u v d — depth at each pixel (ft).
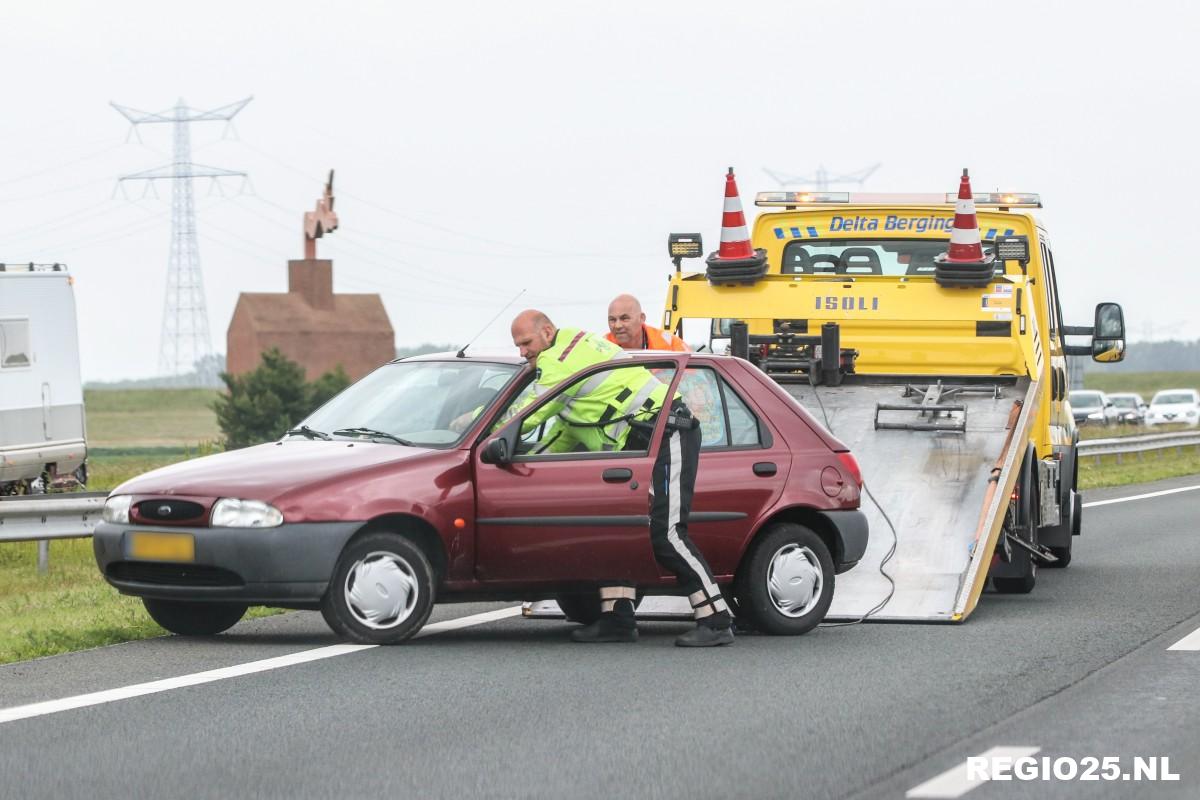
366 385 106.52
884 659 92.63
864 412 126.00
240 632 104.73
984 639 100.48
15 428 255.29
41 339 261.03
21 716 75.56
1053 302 152.56
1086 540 176.24
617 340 121.39
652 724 73.61
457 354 105.70
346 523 93.20
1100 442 328.29
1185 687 83.20
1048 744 69.56
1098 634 102.68
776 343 132.98
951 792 61.16
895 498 116.67
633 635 100.12
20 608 122.01
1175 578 138.10
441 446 97.55
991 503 115.14
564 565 97.71
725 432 102.99
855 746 69.05
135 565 96.07
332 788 61.46
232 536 92.38
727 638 97.96
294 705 78.18
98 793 60.85
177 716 75.51
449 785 61.98
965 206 130.82
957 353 131.44
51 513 152.25
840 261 150.82
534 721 74.28
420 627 96.27
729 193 135.13
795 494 102.89
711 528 100.48
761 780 62.90
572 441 99.66
